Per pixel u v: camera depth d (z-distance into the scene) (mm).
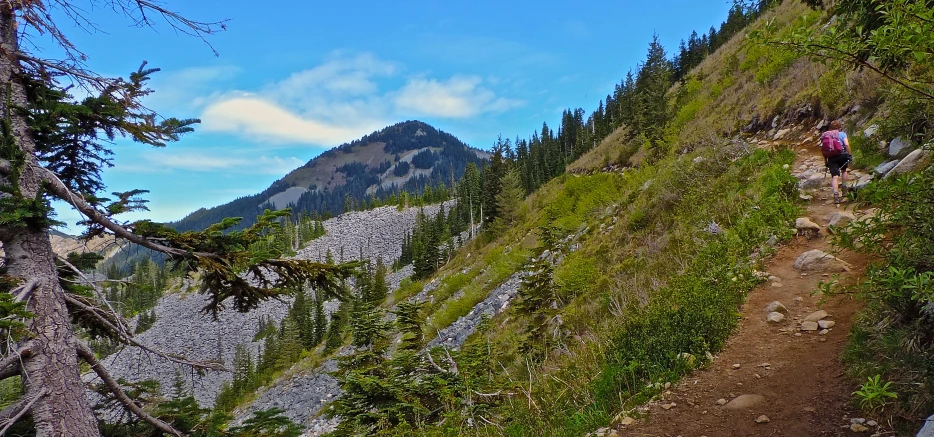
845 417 3385
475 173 89250
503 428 5270
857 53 2676
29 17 3531
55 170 4289
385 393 6816
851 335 4324
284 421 4906
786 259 6906
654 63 40281
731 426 3742
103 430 4309
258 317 91875
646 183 15727
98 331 4562
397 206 150500
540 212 34125
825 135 8172
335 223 149000
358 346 8609
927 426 2656
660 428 4023
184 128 4504
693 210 10188
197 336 86562
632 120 32156
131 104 4148
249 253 4211
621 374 4957
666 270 8211
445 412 6402
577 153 74812
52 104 3654
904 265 2775
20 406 3439
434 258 55125
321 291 4879
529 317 9891
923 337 3539
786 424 3547
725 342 5254
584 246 15578
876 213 2793
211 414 4766
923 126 3393
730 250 7441
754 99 18000
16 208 3328
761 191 9156
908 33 2240
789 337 4938
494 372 7715
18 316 3080
